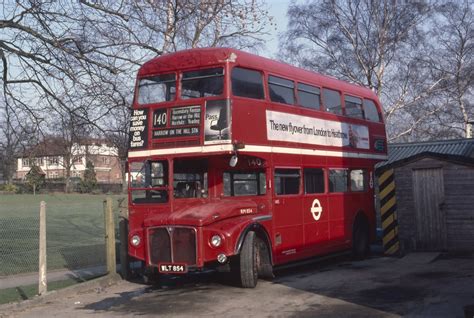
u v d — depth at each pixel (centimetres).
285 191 1327
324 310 930
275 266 1302
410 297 1012
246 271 1149
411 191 1670
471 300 967
